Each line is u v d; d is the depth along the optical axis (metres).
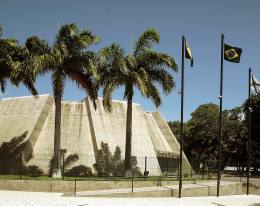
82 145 41.00
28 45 34.25
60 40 33.91
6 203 22.31
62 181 30.56
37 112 42.03
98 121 42.66
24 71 33.41
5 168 37.91
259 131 62.19
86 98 44.12
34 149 40.00
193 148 79.56
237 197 31.34
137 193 28.52
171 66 36.66
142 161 42.84
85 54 33.50
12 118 42.78
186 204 24.58
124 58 35.34
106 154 40.62
